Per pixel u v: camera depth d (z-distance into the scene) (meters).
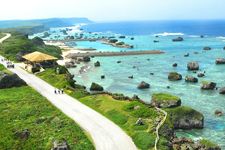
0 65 105.50
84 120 58.50
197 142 55.28
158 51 176.50
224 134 62.84
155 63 144.00
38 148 46.88
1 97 70.25
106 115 61.31
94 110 64.25
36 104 65.50
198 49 189.75
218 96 90.12
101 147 47.97
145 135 50.69
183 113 65.38
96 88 92.06
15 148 47.31
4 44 153.50
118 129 54.88
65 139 48.94
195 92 94.50
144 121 56.97
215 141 59.53
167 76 116.69
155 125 55.00
